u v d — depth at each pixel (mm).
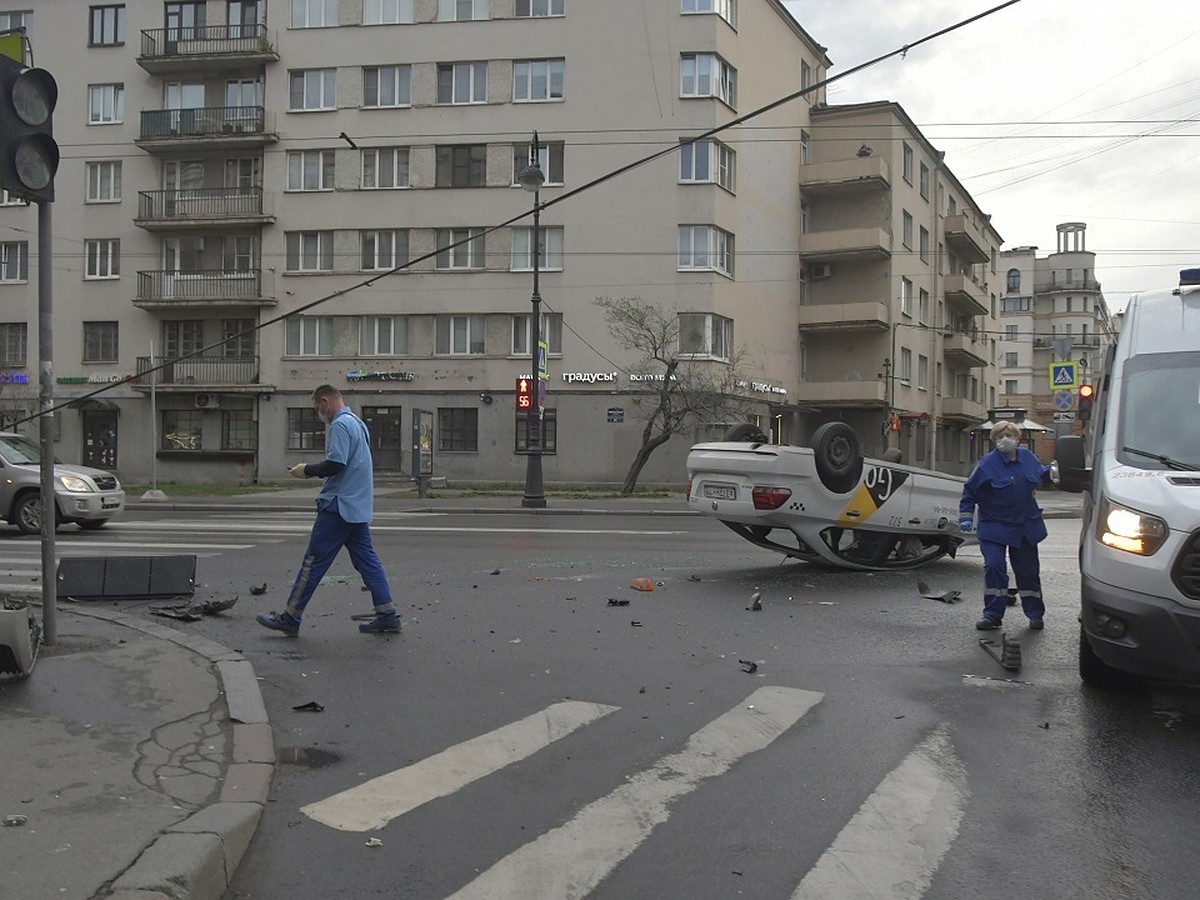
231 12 35656
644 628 7855
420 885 3490
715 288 32375
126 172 36312
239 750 4645
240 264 35750
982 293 51969
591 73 32969
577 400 32688
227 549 13109
